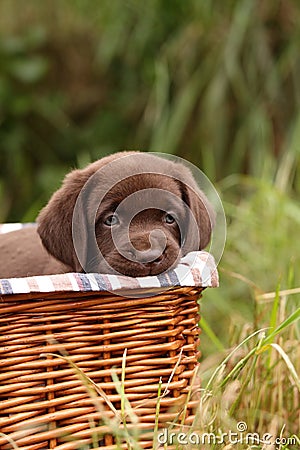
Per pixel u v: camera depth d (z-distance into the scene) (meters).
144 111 10.26
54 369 3.88
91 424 3.93
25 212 9.68
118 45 10.28
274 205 6.93
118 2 10.07
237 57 9.34
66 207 4.43
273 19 9.50
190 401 4.16
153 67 9.99
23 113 10.09
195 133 9.63
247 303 6.37
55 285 3.74
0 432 3.78
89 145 10.26
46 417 3.85
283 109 9.39
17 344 3.79
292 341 4.75
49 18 10.82
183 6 9.70
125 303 3.93
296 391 4.57
